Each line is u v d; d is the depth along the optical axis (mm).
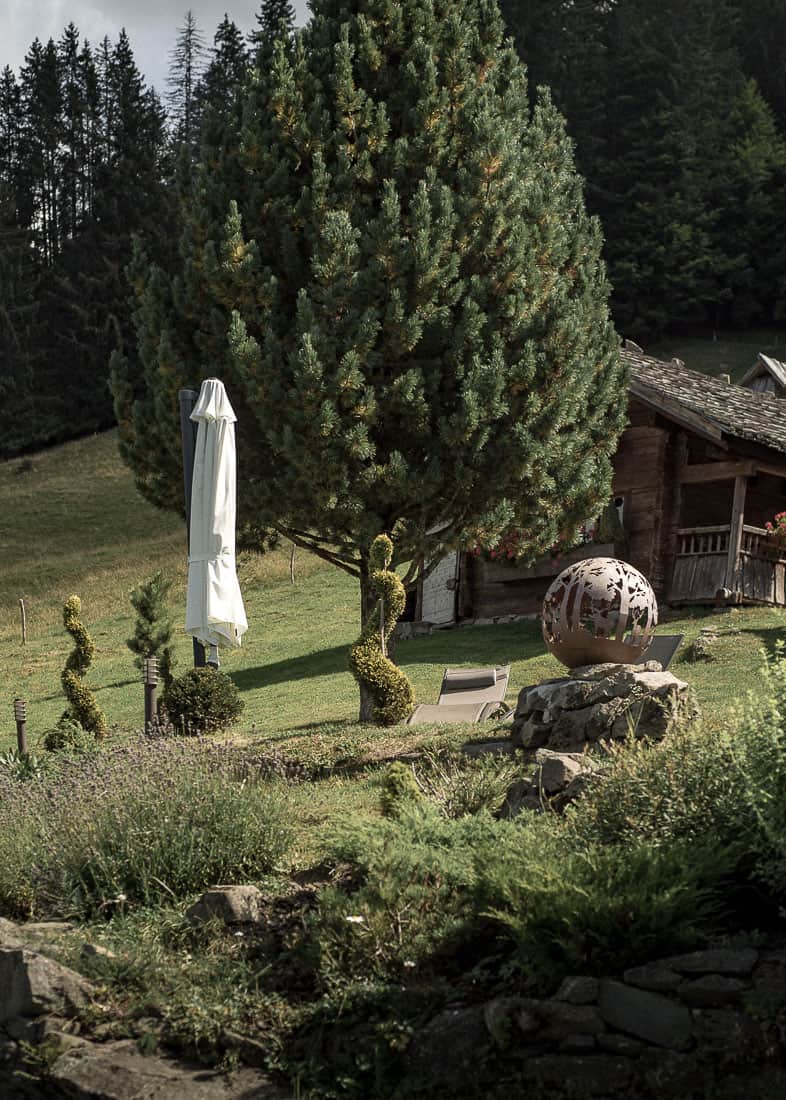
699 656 17594
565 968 6246
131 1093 6297
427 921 6930
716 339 70625
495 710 14555
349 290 16047
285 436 15602
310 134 17000
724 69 77562
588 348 18750
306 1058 6461
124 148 76875
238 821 8797
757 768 6719
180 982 7105
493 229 16875
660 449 23938
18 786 10555
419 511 17141
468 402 15789
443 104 17188
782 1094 5516
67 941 7605
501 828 7578
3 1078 6797
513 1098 5949
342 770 12281
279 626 30562
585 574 11109
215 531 14211
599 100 72688
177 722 16875
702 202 70938
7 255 75062
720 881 6484
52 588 42844
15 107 84875
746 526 22922
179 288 17500
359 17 17328
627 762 7605
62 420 70438
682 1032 5855
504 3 70750
